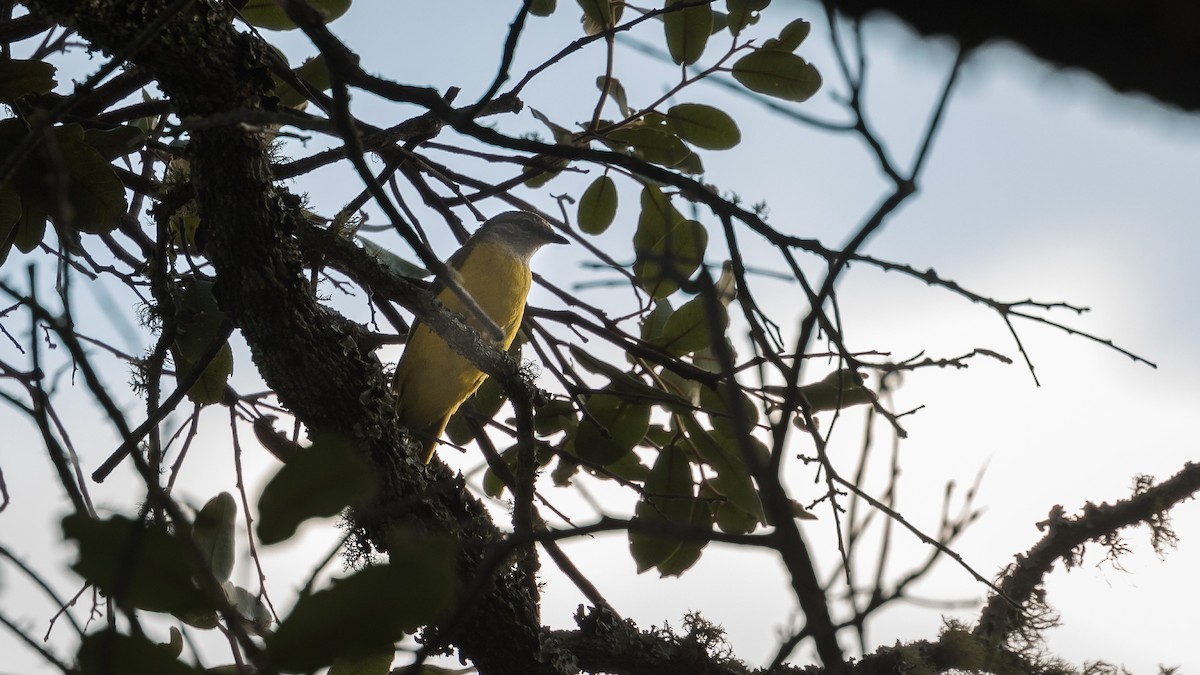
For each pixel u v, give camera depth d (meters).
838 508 5.68
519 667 7.49
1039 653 7.93
